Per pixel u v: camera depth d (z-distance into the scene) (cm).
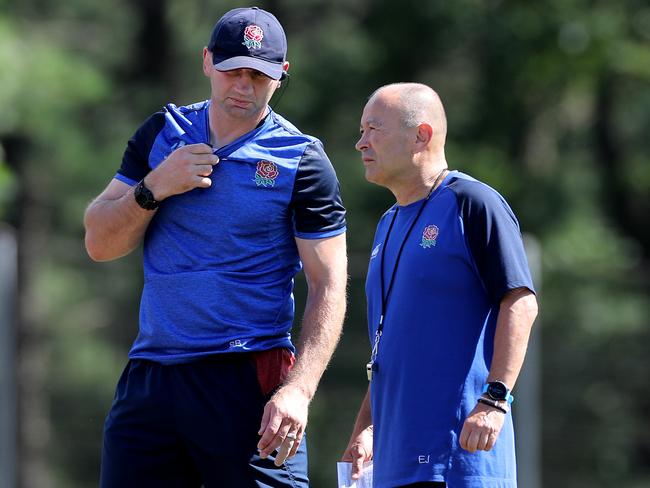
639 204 6862
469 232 1561
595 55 6053
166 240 1566
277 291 1573
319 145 1580
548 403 4875
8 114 4772
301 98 5912
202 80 6294
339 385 4262
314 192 1562
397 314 1598
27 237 5238
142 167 1605
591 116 6719
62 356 4778
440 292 1570
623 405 4906
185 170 1519
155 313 1568
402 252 1611
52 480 4691
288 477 1582
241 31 1519
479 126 6166
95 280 4781
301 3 6297
